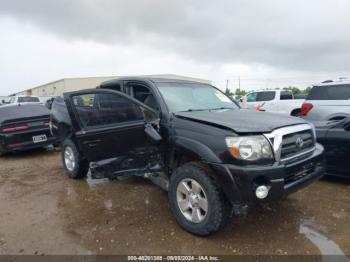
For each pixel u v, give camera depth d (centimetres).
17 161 709
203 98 425
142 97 406
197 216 306
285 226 327
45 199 429
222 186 281
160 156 356
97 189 466
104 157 388
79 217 362
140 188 463
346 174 445
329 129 462
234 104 457
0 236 319
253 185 268
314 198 405
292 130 303
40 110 803
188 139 313
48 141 765
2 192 468
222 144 282
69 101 401
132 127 351
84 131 389
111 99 369
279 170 272
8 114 740
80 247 292
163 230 323
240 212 364
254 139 276
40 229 333
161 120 356
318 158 327
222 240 300
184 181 320
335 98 702
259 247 286
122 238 308
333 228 320
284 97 1284
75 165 507
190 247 288
